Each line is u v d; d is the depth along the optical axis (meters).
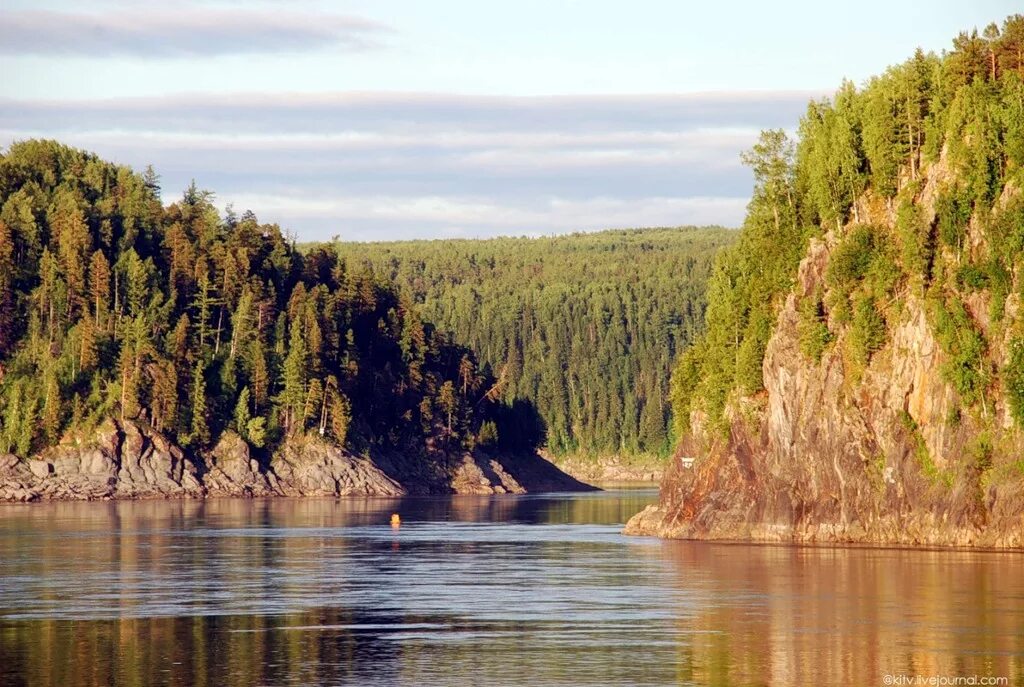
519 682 163.75
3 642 189.25
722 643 186.62
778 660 175.38
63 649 184.25
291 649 184.00
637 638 190.88
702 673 168.25
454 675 167.62
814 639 188.62
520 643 187.75
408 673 168.62
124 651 182.88
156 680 165.38
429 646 185.75
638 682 163.62
